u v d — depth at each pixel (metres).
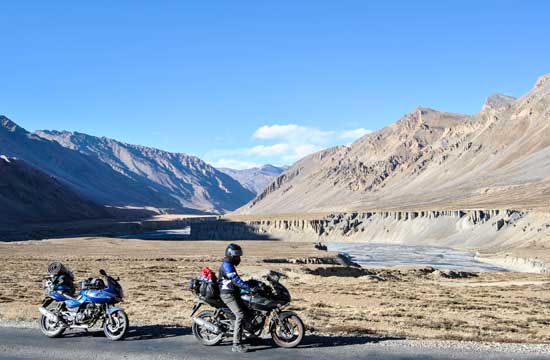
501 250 178.62
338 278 61.03
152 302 29.77
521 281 66.94
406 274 84.25
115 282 15.38
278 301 13.66
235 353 13.06
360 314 27.41
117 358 12.64
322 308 30.33
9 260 80.50
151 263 80.88
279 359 12.45
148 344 14.12
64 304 15.25
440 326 23.22
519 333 22.39
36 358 12.73
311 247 161.62
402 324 23.39
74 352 13.27
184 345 13.97
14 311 21.84
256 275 56.94
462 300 39.28
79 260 85.62
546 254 139.75
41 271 56.66
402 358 12.34
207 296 13.87
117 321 14.84
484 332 21.94
